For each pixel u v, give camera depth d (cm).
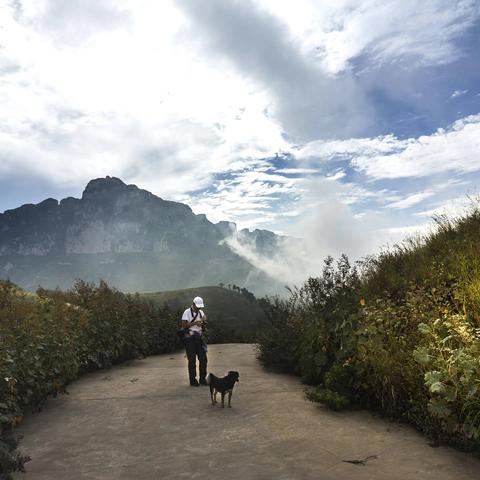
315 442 493
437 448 459
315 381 830
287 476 401
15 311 843
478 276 663
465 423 443
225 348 1734
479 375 458
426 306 652
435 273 760
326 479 392
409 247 1005
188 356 870
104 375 1075
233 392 780
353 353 681
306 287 975
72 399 775
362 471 407
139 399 752
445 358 520
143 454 477
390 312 680
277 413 622
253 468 423
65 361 815
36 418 652
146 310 1809
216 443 504
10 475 412
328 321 841
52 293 1251
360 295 834
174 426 580
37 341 756
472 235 866
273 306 1123
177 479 405
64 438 545
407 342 598
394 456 442
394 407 567
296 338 972
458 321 547
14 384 600
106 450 494
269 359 1051
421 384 524
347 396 652
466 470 403
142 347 1464
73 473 429
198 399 738
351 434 516
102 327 1208
